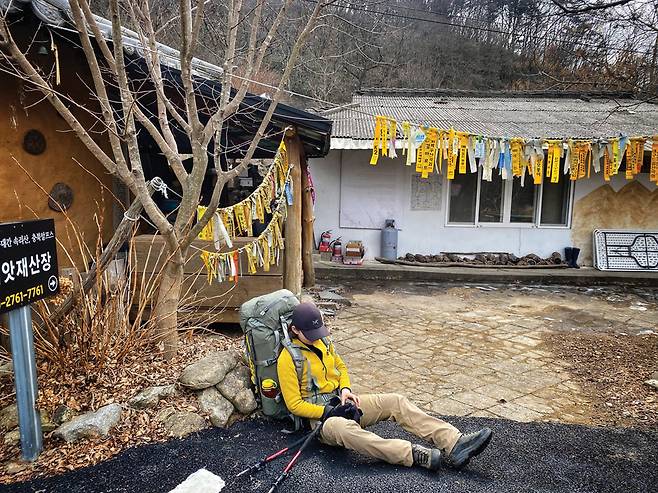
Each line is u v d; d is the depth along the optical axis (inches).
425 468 110.7
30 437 110.3
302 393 119.5
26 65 113.8
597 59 287.1
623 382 173.2
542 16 289.6
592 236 378.0
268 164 323.0
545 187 377.4
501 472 113.0
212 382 135.4
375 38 242.5
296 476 106.4
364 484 104.4
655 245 372.5
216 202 142.6
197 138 138.7
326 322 248.1
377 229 378.9
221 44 209.8
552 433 133.8
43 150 181.5
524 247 382.0
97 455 113.1
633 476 113.4
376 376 178.5
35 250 110.2
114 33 121.5
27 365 109.3
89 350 139.2
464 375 180.2
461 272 350.3
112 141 129.1
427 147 197.5
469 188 376.8
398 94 486.6
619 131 361.7
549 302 297.6
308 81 326.6
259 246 183.8
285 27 219.5
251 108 184.5
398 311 271.9
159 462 111.1
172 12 210.8
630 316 267.4
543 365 191.2
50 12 137.5
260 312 127.1
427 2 415.8
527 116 414.3
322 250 372.5
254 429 126.8
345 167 373.1
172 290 152.2
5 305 101.3
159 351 152.2
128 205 232.2
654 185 371.9
